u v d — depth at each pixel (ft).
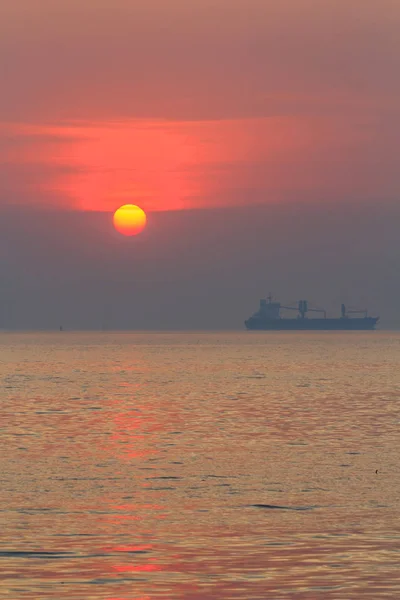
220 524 401.90
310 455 618.85
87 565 338.54
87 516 417.08
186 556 350.64
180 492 476.54
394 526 396.98
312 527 396.37
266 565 338.75
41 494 469.98
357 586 313.73
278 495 467.93
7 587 312.71
